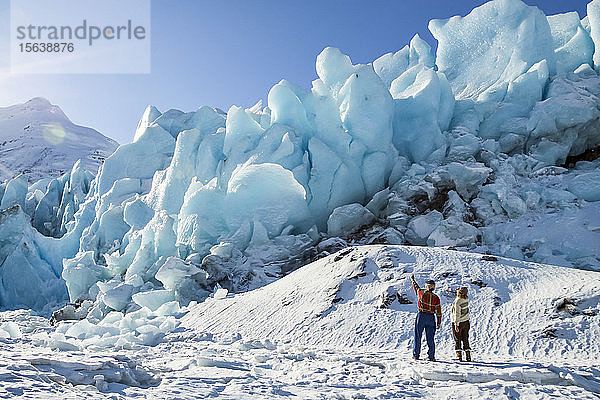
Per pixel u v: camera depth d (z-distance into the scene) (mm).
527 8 42000
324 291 17078
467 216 29062
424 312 9852
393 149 34688
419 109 36656
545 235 26172
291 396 6305
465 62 45000
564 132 35406
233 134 35938
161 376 7215
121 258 32781
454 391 7059
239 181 30203
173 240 30672
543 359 11250
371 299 15812
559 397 6785
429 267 16812
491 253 25828
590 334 12102
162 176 38812
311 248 28609
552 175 32188
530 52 40531
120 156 44062
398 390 7074
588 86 37000
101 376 5918
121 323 18547
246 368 8766
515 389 7062
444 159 34656
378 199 31797
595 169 33281
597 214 26703
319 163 32719
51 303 35125
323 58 39906
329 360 10352
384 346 13219
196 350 12586
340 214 30297
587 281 14500
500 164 32938
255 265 27344
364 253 18484
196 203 31344
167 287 25953
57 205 53000
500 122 37469
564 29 44594
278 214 29766
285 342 14641
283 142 32625
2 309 36312
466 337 9977
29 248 37969
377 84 34688
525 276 15836
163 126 46656
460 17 46031
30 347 10508
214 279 26297
